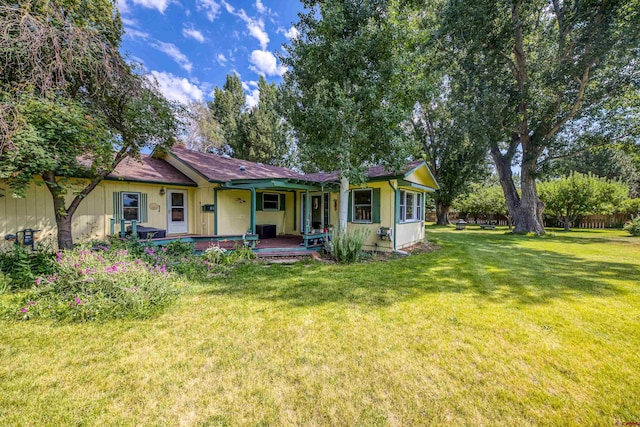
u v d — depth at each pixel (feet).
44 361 8.25
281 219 36.76
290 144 80.18
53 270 14.75
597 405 6.55
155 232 25.39
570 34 38.34
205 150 80.94
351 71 22.58
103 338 9.60
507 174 51.47
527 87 41.01
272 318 11.36
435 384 7.31
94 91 18.38
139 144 21.17
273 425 6.07
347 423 6.10
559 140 45.16
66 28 15.58
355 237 23.04
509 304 12.89
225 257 21.24
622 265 21.13
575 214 53.26
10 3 14.60
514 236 43.62
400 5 23.93
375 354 8.72
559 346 9.12
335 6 21.76
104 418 6.22
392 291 14.84
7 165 13.55
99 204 24.99
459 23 38.47
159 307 11.97
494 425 6.01
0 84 14.53
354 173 22.80
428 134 69.72
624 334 9.89
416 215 35.53
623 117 39.96
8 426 5.98
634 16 31.27
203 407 6.56
